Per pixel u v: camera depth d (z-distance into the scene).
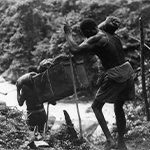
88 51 7.17
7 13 24.81
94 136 10.32
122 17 22.02
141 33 9.27
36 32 23.00
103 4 22.30
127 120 10.30
